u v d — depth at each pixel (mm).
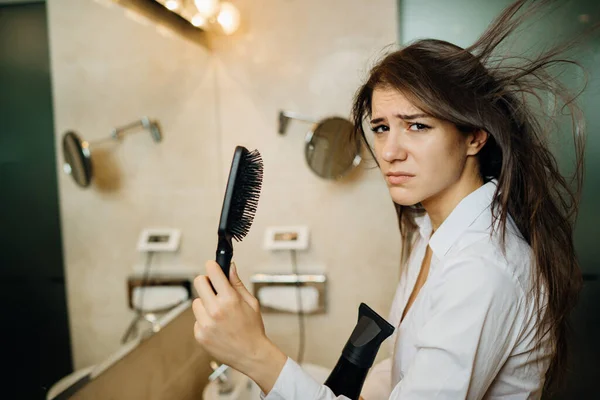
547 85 603
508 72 586
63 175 812
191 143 1342
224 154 1484
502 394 581
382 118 555
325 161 1360
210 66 1441
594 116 1325
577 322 1448
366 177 1446
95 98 925
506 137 541
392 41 1370
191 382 1297
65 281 807
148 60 1141
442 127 533
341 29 1388
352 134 726
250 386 1227
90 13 911
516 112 583
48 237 762
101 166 956
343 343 1522
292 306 1494
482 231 569
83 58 889
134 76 1088
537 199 580
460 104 519
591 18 1281
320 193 1471
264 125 1455
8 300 651
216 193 1487
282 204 1489
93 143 924
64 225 813
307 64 1414
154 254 1158
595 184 1359
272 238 1481
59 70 806
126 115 1058
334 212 1475
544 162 626
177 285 1266
